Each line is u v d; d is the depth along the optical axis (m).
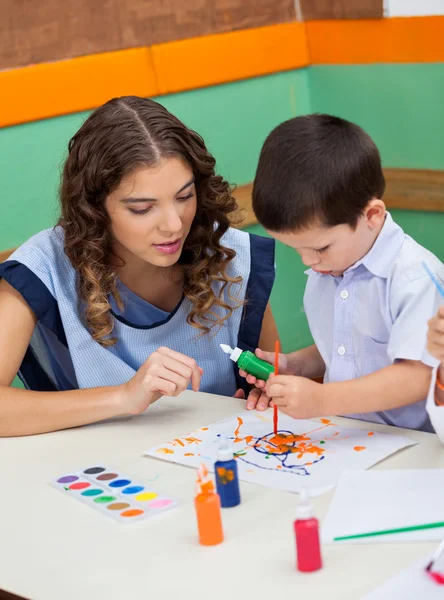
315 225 1.27
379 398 1.31
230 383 1.76
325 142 1.26
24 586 0.99
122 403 1.44
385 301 1.40
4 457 1.37
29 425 1.44
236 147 3.01
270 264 1.74
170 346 1.70
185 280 1.66
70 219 1.57
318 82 3.25
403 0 2.90
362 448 1.27
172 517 1.11
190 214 1.51
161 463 1.29
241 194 3.00
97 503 1.16
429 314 1.33
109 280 1.59
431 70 2.90
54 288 1.59
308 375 1.65
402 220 3.15
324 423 1.38
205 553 1.01
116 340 1.63
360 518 1.05
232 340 1.74
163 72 2.70
